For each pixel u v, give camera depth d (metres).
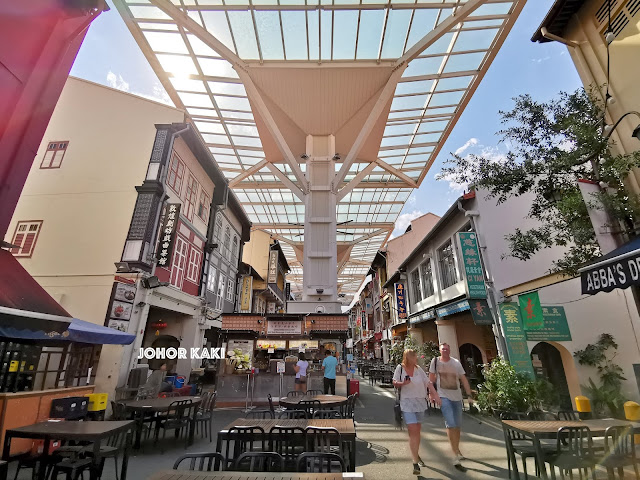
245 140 24.84
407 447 6.06
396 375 5.03
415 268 17.97
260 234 33.41
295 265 55.31
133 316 10.21
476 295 10.02
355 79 18.55
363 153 24.94
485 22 16.77
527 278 9.35
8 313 3.60
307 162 21.09
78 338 6.64
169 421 6.25
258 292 28.69
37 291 4.25
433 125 24.41
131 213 11.07
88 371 8.80
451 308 11.59
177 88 20.42
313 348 13.25
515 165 5.98
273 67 17.77
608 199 4.98
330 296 17.92
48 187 11.54
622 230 5.07
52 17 5.30
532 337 8.20
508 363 8.45
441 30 15.57
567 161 5.23
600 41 6.20
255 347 13.26
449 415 5.04
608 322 7.80
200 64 18.70
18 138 4.85
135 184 11.45
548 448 4.11
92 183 11.54
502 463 5.06
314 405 6.50
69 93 12.86
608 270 4.39
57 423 4.39
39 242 10.82
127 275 10.35
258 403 10.89
